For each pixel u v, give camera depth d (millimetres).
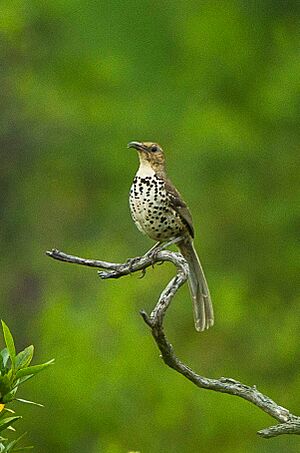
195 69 16203
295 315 16234
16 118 17062
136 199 9859
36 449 14172
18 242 17000
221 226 16359
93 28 16156
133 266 7949
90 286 16250
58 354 14289
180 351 15492
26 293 16688
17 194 17172
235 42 16203
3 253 16922
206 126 15969
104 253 16328
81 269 16469
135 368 14211
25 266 16766
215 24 16188
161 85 16203
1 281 16719
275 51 16281
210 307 9820
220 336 15711
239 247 16375
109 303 14773
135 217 9961
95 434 14180
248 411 14297
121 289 14977
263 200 16312
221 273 16156
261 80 16234
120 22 16078
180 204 9844
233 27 16234
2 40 17000
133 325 14594
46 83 16766
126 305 14750
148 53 16109
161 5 16109
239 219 16344
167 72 16188
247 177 16250
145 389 14227
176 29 16125
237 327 15875
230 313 15648
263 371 15883
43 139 17078
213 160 16109
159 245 10000
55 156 17000
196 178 16125
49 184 17500
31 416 14125
